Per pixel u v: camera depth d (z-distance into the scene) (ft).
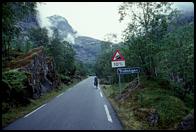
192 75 85.10
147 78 71.20
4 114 44.27
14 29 51.55
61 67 206.80
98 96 82.48
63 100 70.79
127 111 47.88
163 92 58.13
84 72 468.34
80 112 47.24
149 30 70.03
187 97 68.59
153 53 70.74
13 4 48.47
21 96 59.00
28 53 98.89
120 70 57.00
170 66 84.23
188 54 78.33
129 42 72.74
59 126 34.60
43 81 99.76
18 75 61.77
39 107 56.29
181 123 31.60
